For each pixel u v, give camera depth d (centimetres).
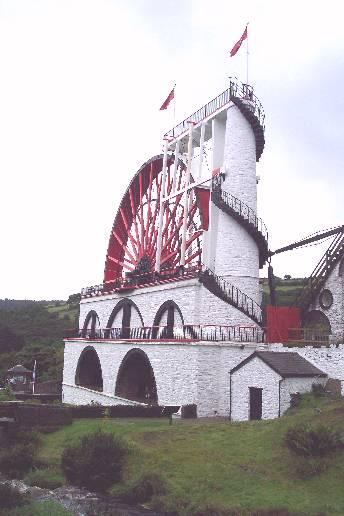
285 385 1870
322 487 1274
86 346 3672
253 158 2847
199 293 2486
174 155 3575
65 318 9350
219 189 2756
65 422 2070
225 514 1230
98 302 3878
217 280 2591
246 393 2048
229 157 2820
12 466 1691
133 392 3100
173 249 3422
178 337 2573
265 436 1611
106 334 3531
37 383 4597
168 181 3688
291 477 1348
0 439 1909
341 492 1236
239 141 2827
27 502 1377
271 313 2436
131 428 1895
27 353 6141
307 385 1914
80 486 1538
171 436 1758
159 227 3344
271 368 1916
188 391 2294
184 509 1300
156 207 3750
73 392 3778
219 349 2314
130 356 2927
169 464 1536
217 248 2700
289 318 2458
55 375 5322
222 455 1541
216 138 3042
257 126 2869
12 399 3762
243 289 2612
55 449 1814
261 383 1967
